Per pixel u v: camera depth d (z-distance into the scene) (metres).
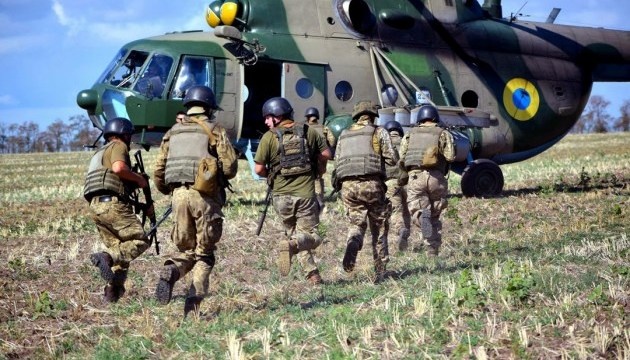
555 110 77.75
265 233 49.53
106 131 30.81
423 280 33.16
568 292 28.78
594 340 22.64
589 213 54.41
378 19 69.44
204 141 28.12
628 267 32.31
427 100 66.19
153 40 63.03
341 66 67.19
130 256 30.53
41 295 31.28
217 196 28.17
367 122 34.50
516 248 41.00
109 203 30.25
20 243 49.59
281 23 65.88
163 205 69.12
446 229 49.62
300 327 26.48
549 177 89.38
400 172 40.69
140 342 25.58
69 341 26.70
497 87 74.62
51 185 110.19
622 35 83.12
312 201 32.34
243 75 62.97
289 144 32.16
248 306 30.59
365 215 33.81
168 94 60.72
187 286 35.38
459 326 25.14
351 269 33.34
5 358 25.33
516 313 26.22
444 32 72.38
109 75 63.16
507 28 76.69
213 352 24.09
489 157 74.06
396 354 22.66
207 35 64.56
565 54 78.94
